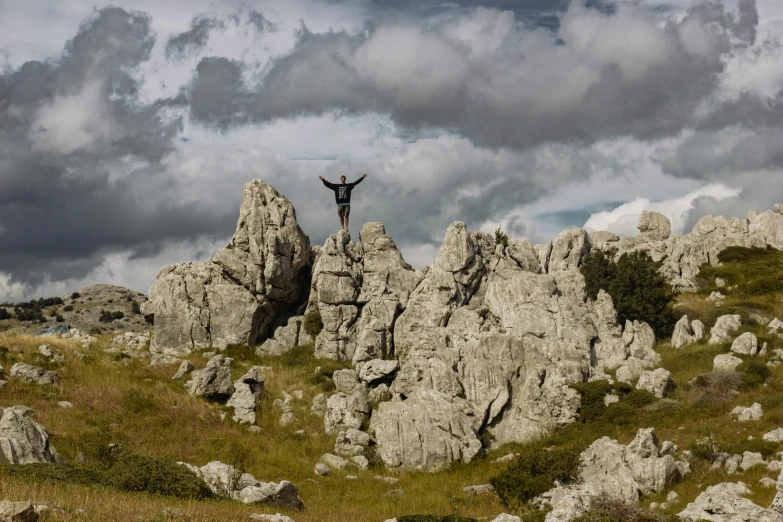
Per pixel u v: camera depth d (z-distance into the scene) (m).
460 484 48.75
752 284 79.62
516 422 56.38
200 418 54.84
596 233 95.50
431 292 67.88
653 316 69.31
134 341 70.06
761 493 38.94
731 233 96.31
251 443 53.28
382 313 68.56
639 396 55.66
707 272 86.62
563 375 58.03
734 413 51.69
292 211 73.06
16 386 53.72
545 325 63.38
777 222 94.94
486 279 70.31
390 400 59.81
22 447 37.16
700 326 67.94
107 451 45.53
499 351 59.66
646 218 97.94
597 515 28.73
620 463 44.34
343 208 77.06
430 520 32.16
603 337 63.78
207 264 71.25
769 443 45.41
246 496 38.28
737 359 58.97
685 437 49.66
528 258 72.00
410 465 52.62
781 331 65.19
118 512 27.38
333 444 54.91
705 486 42.50
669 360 62.94
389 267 71.38
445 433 53.56
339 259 70.12
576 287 67.12
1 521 22.00
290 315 72.81
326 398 59.88
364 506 44.00
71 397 54.47
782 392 54.03
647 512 29.75
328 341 67.62
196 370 61.28
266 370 64.44
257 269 69.88
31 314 121.38
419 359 60.44
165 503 31.67
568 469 43.59
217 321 68.88
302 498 44.88
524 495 42.41
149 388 57.81
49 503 26.28
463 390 58.12
